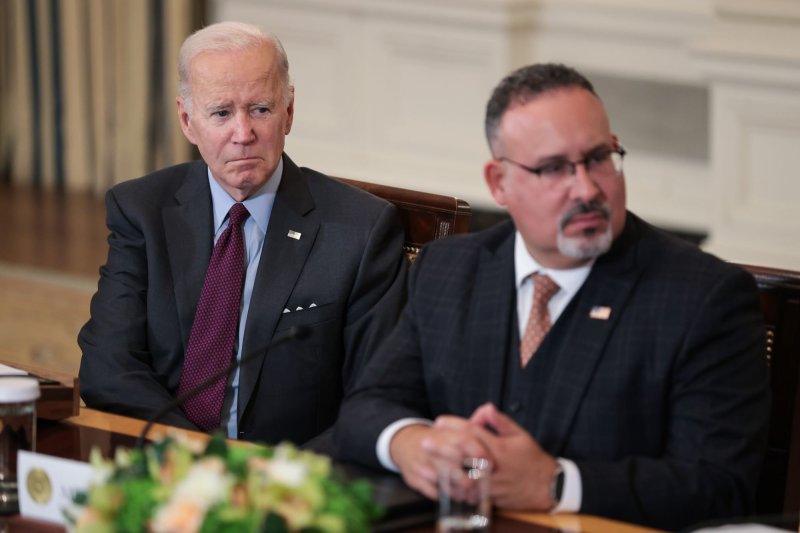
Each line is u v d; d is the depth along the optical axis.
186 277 7.02
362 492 3.94
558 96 5.14
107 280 7.20
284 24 18.14
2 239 17.34
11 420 4.93
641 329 5.26
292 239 7.02
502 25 16.41
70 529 4.18
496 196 5.41
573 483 4.91
